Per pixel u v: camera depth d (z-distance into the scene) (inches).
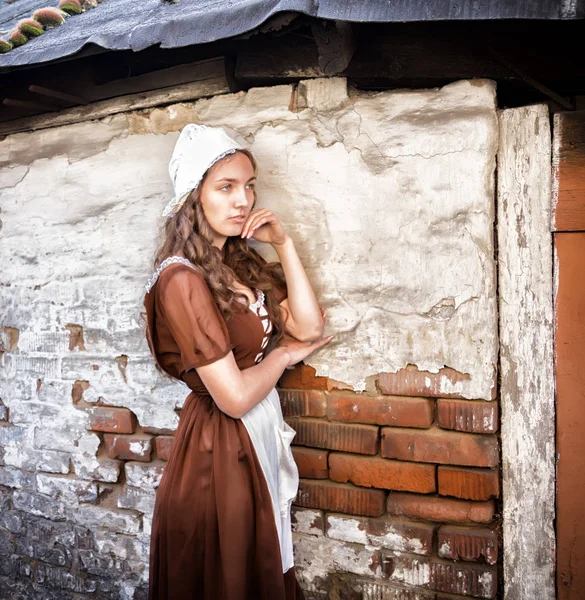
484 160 68.7
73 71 85.7
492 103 68.5
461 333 70.8
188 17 65.4
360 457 76.7
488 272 69.4
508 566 71.4
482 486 71.0
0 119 95.0
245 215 67.7
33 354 96.9
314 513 79.3
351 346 76.2
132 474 89.9
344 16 57.0
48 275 94.4
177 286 61.8
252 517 64.2
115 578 92.2
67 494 95.3
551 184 67.1
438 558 73.6
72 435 94.3
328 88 74.5
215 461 64.3
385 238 73.5
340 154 74.7
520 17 52.6
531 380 69.1
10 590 101.5
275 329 74.5
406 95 71.7
